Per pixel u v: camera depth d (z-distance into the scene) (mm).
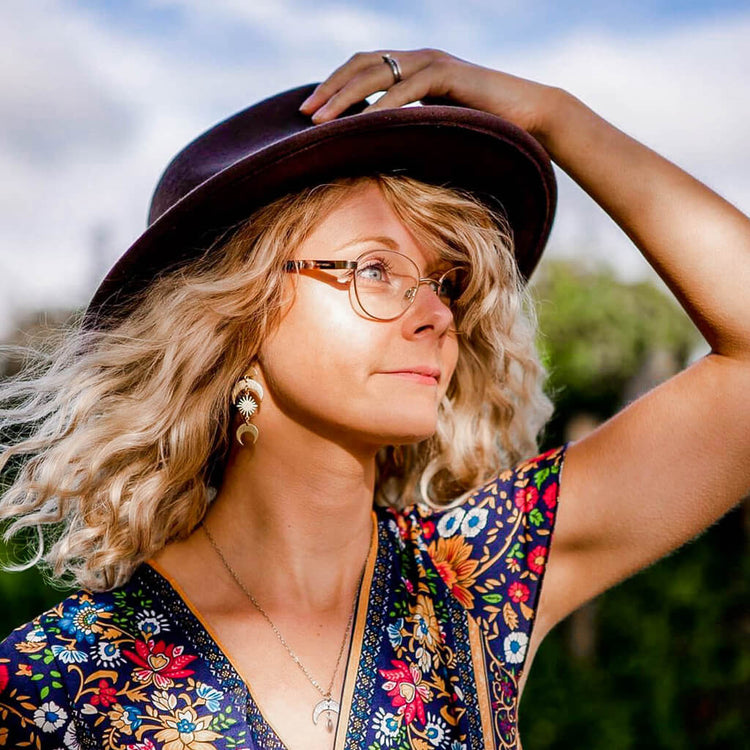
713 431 1878
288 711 1724
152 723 1691
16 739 1689
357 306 1726
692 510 1918
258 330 1778
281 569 1843
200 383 1846
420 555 1981
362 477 1842
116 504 1873
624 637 5586
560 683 5391
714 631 5566
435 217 1801
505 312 2016
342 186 1773
